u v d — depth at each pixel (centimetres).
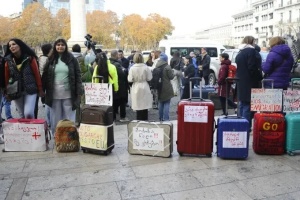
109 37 8212
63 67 604
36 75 596
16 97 588
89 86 565
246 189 420
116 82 778
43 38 7212
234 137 519
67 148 573
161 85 833
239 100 667
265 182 440
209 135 529
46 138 589
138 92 768
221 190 418
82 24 2239
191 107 522
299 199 392
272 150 544
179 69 1182
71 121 591
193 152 534
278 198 395
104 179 457
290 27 7662
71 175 473
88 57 812
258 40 9669
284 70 625
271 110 559
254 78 651
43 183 447
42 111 1047
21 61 585
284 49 619
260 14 9962
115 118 905
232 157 523
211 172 475
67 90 615
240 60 652
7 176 473
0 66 587
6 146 584
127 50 8594
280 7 8700
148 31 8350
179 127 534
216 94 1056
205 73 1449
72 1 2212
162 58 838
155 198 399
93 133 554
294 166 497
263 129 541
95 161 529
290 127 535
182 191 416
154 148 542
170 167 496
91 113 553
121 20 8988
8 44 578
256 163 510
